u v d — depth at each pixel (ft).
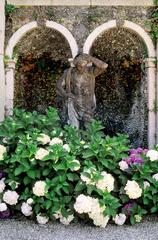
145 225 17.42
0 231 16.38
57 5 25.08
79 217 17.51
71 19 25.05
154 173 18.19
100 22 25.12
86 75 24.07
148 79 25.23
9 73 24.94
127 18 25.16
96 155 17.53
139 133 27.35
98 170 17.42
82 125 23.86
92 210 16.65
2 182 17.81
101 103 29.35
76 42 24.98
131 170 17.71
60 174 17.13
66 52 28.50
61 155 17.12
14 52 25.35
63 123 24.02
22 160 17.17
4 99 24.70
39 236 15.94
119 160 18.29
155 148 18.74
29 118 18.54
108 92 29.48
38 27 25.20
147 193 17.54
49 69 29.30
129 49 27.68
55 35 26.68
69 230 16.63
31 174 17.19
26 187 17.66
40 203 17.20
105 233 16.43
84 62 23.34
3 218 17.80
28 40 26.66
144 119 26.18
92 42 24.97
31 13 25.07
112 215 16.71
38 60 28.91
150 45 25.11
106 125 29.17
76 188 16.96
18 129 18.44
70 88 23.89
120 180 17.85
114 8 25.12
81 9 25.12
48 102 29.22
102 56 28.71
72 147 17.67
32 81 29.01
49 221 17.56
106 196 16.80
